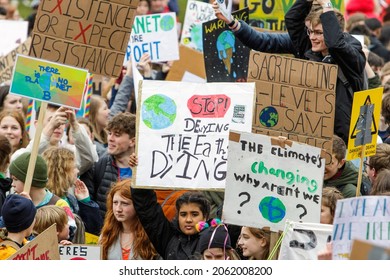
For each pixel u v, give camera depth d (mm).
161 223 18031
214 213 19688
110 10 19422
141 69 27938
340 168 19219
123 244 18641
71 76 18812
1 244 16516
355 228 13797
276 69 18922
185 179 17781
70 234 19312
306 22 20172
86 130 24422
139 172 17875
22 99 25953
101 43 19422
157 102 18031
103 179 22141
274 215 16703
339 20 20344
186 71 28141
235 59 23984
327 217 17500
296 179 16812
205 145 17844
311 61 18953
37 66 18766
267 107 18906
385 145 19391
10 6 40781
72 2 19359
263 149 16703
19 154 21172
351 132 18141
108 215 18734
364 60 20234
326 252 14125
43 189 19438
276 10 25203
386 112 22172
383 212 13781
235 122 17844
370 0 39656
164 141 17906
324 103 18922
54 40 19344
